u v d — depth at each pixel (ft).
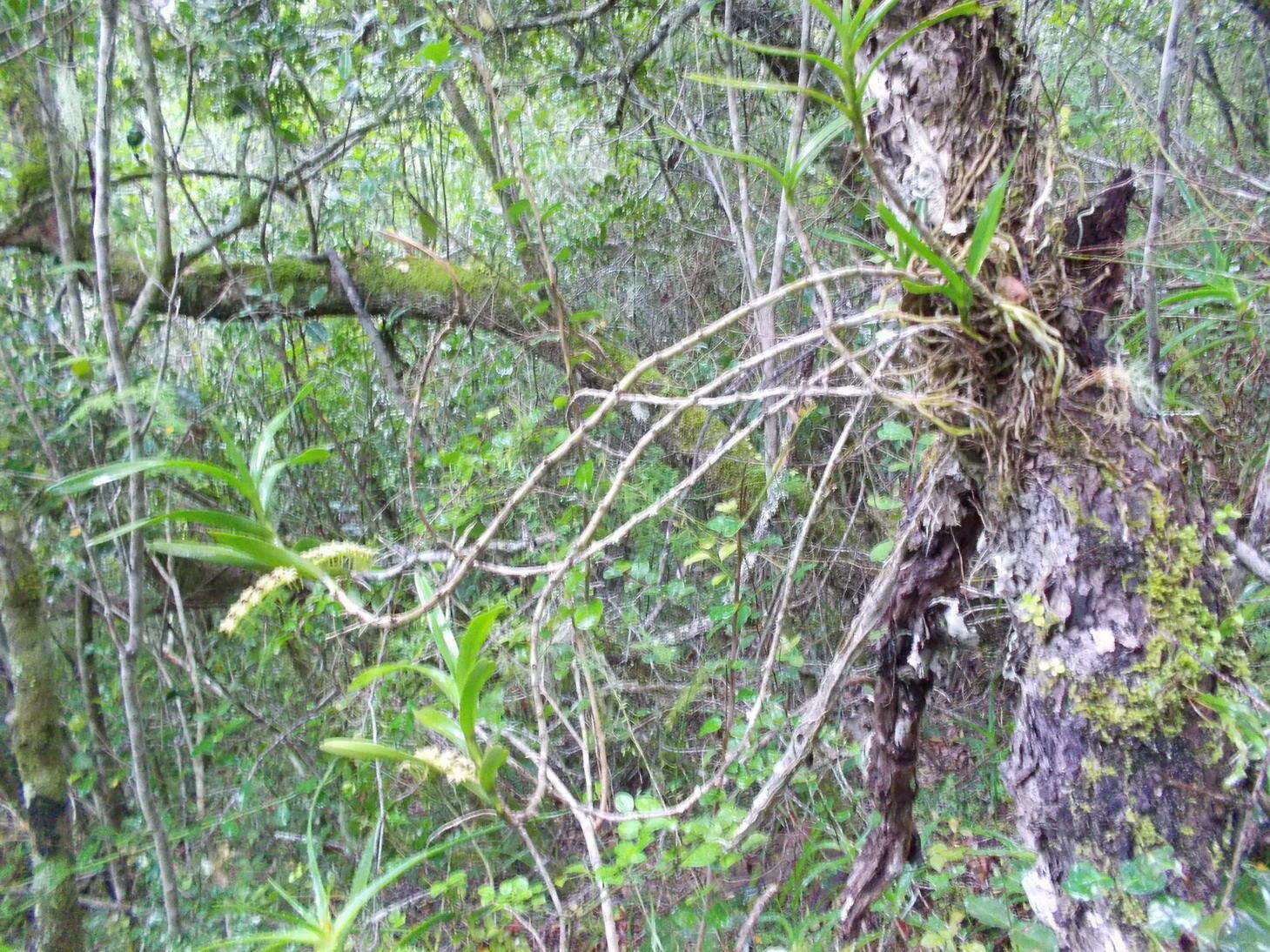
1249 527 4.79
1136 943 3.08
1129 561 3.20
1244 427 6.12
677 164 11.29
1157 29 9.28
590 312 5.94
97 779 7.82
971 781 6.98
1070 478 3.27
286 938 3.98
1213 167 6.69
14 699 6.47
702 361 9.63
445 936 6.77
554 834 7.70
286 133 9.42
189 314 9.39
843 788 6.41
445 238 10.61
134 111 8.99
